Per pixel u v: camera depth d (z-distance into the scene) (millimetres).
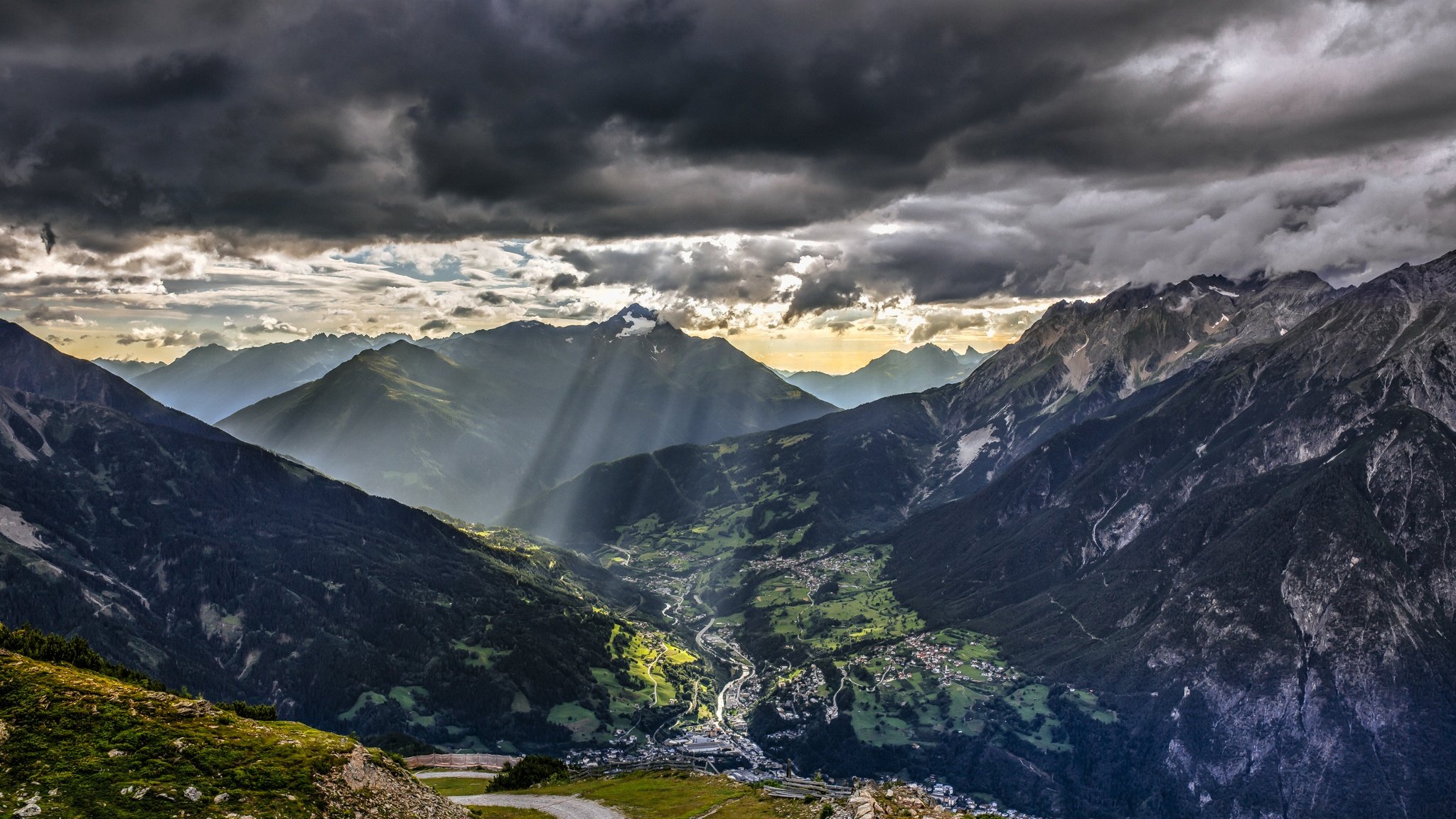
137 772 82438
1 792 77562
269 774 86312
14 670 92312
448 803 97625
